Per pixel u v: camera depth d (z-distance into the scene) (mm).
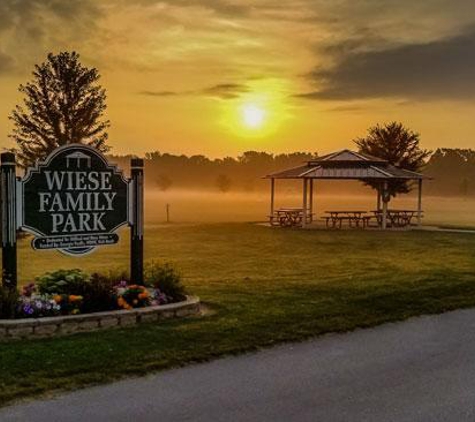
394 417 4473
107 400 4730
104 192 8031
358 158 27219
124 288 7691
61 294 7148
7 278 7262
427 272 12094
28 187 7430
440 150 152125
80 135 27188
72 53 27438
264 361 5844
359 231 25094
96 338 6426
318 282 10664
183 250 17812
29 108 27000
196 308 7805
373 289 9719
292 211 28453
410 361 5906
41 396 4777
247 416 4461
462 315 8023
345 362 5852
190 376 5348
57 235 7676
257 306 8305
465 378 5391
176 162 183250
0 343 6184
